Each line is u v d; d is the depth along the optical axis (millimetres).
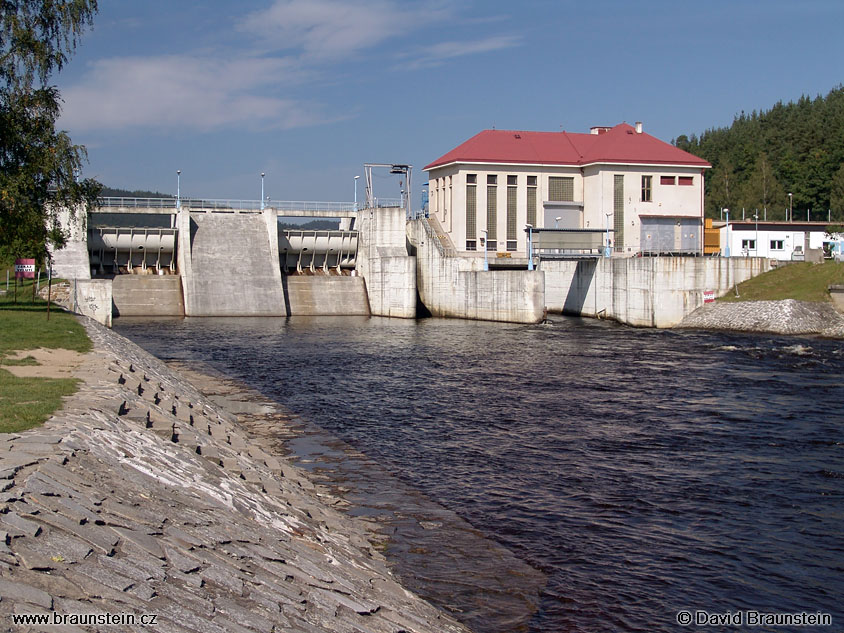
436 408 38469
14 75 48062
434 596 16875
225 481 18906
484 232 100125
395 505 23234
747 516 22625
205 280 95875
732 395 41406
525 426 34375
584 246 92375
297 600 12828
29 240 53250
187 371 50500
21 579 9859
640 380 46688
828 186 168250
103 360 31875
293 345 66000
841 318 74188
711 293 82938
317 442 31359
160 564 11938
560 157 103188
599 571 18672
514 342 68500
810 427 33812
